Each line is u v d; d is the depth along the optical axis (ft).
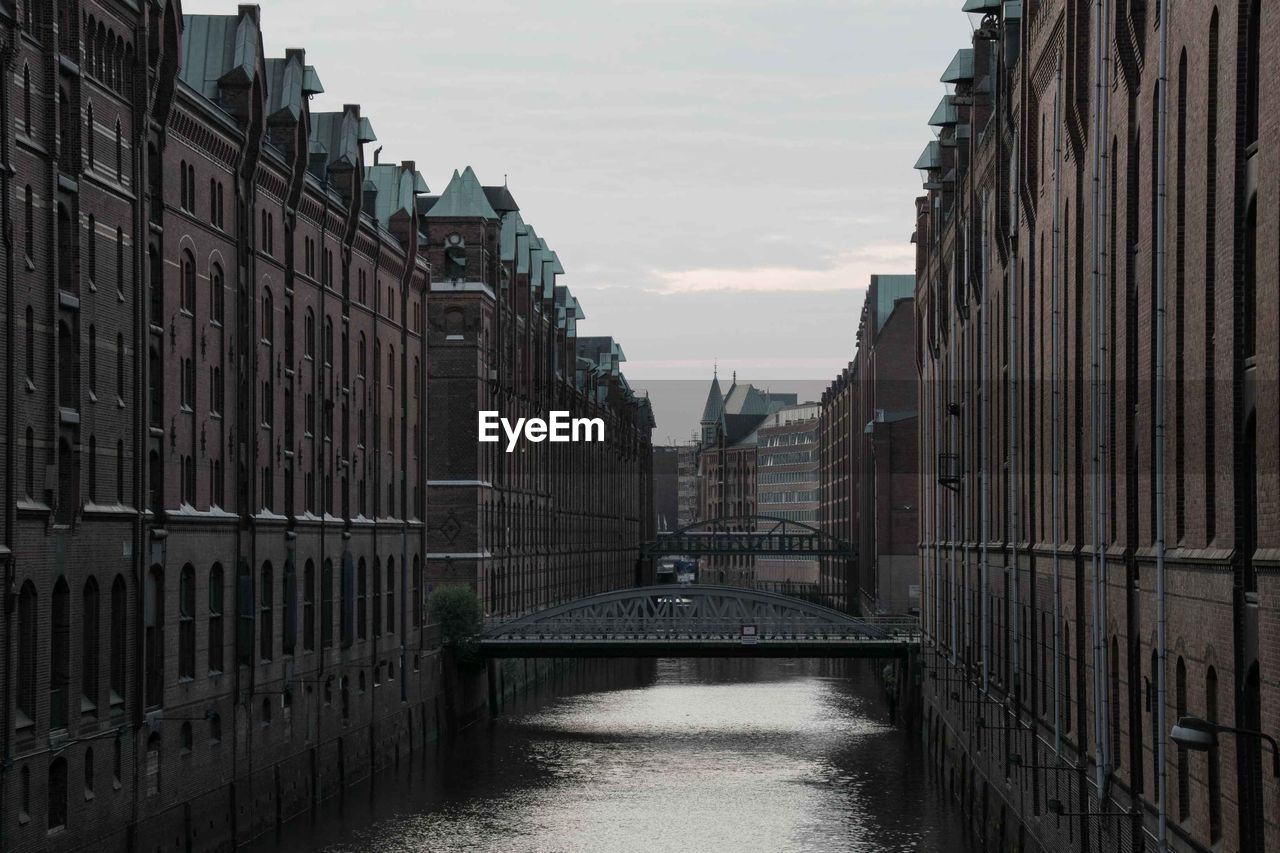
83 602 148.97
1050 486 163.32
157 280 169.99
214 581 185.88
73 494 145.48
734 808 213.87
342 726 230.48
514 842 189.67
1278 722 85.76
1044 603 164.14
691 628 296.30
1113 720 130.93
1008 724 180.55
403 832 195.62
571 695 372.38
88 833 147.64
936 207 278.05
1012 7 196.65
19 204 135.54
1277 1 84.89
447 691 289.33
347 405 240.32
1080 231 146.51
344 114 245.86
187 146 178.70
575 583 485.97
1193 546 105.70
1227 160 96.37
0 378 130.62
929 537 292.81
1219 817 101.30
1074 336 147.54
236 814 185.78
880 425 422.41
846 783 236.02
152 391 169.48
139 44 160.56
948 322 259.19
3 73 130.11
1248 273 94.38
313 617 220.23
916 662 292.20
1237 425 94.68
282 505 209.87
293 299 215.51
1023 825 166.30
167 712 168.14
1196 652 103.86
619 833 195.72
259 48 200.03
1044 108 166.91
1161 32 110.32
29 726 136.26
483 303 335.88
